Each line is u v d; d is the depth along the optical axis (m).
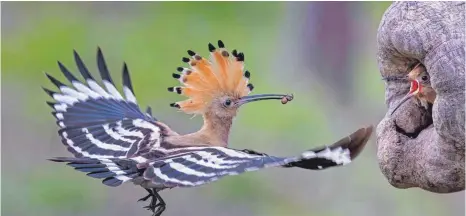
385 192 14.85
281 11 19.27
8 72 17.17
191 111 8.48
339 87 18.69
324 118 17.11
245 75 8.52
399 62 8.35
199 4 18.45
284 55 18.86
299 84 18.27
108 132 8.09
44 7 18.06
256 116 16.41
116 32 18.17
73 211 15.17
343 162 6.43
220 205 15.01
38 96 16.92
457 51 7.75
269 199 15.15
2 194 15.25
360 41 18.92
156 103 16.91
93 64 17.67
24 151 15.95
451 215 14.47
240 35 18.67
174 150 7.58
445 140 7.79
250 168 6.79
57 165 15.55
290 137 16.39
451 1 7.95
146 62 17.70
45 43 17.62
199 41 18.31
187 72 8.51
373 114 17.83
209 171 6.99
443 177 7.93
